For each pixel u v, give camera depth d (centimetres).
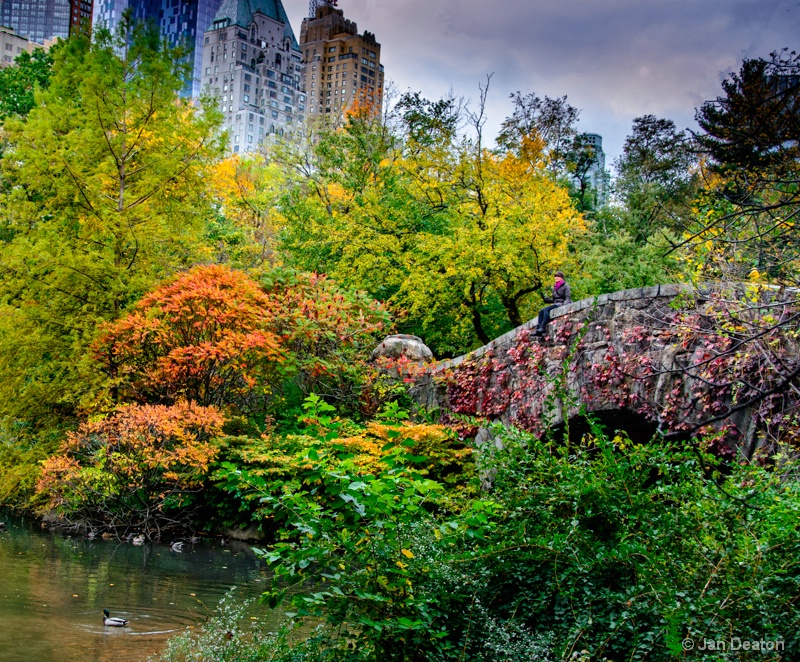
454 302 2186
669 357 1077
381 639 534
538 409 1346
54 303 1736
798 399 732
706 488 592
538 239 2098
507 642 532
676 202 2603
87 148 1827
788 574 545
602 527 619
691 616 513
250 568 1169
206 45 13325
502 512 630
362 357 1773
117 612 865
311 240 2527
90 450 1548
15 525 1544
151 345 1661
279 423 1661
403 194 2486
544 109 3041
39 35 19225
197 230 2003
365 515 528
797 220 670
